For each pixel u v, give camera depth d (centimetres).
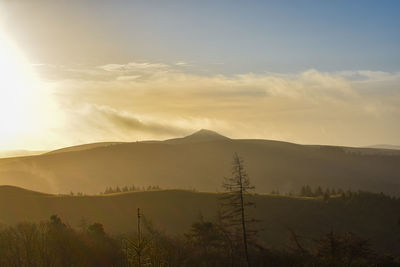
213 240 5219
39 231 4559
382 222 14288
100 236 5088
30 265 4059
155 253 2952
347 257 4881
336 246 4984
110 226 14575
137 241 2725
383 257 5334
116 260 4512
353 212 14925
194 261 4522
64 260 4416
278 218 14362
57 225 5019
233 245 5022
